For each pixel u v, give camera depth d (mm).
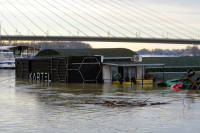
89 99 31172
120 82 49938
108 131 18453
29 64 62062
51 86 45750
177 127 19375
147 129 18922
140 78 51219
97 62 50719
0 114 23094
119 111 24219
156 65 55031
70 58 51844
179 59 61594
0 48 120750
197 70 56094
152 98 31891
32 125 19750
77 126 19531
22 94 35594
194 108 25594
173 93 36438
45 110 24750
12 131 18406
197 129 18953
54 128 19078
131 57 56062
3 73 85312
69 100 30406
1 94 35594
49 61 56438
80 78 51281
